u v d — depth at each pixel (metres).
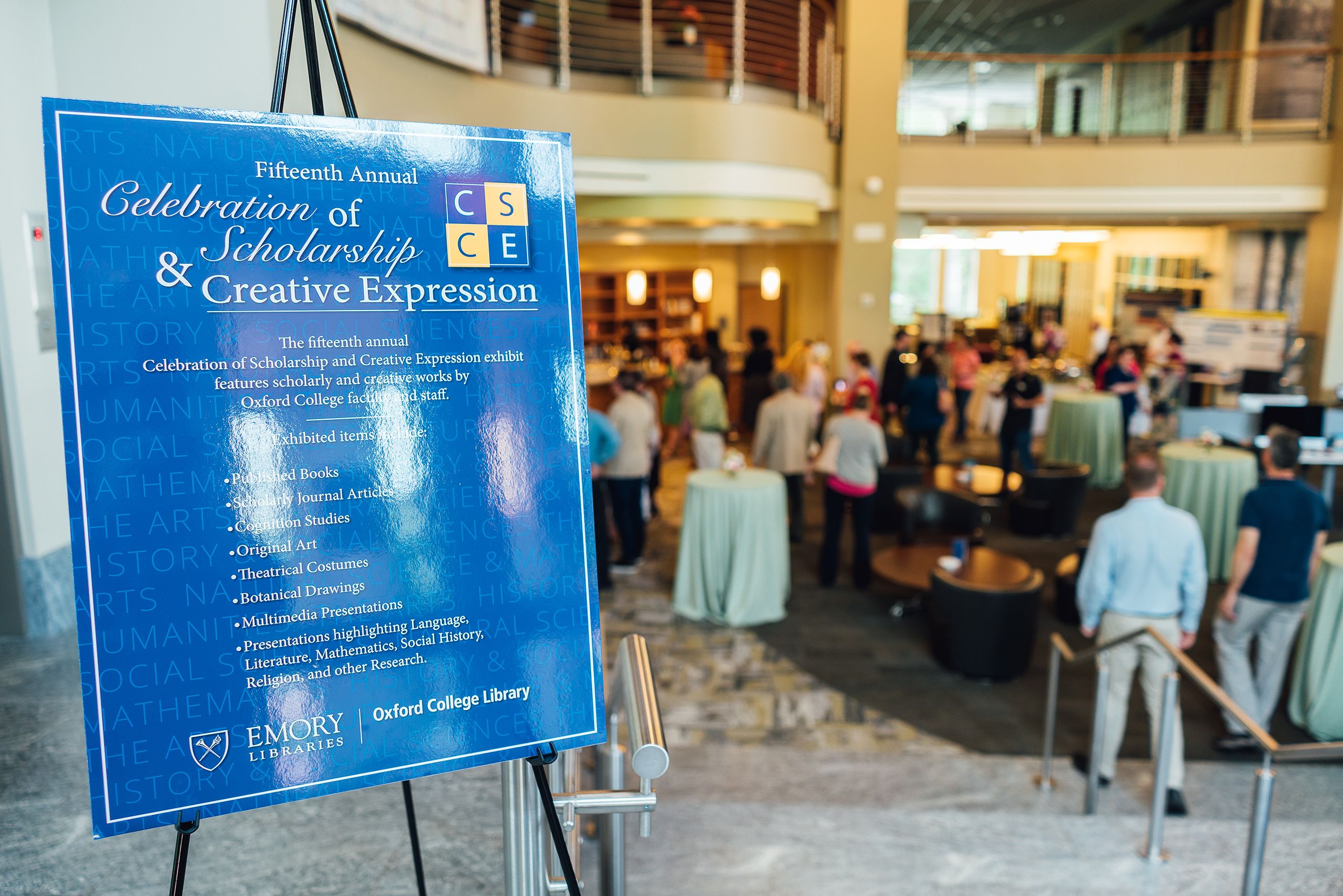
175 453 0.90
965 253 22.38
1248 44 13.47
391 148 0.97
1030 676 5.38
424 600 1.01
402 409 0.99
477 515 1.03
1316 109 13.16
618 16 8.38
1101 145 11.49
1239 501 7.17
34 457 3.56
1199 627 6.08
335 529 0.97
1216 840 3.26
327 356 0.96
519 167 1.03
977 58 11.34
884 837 3.17
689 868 2.94
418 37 5.20
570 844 1.27
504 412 1.03
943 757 4.20
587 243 11.74
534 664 1.06
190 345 0.90
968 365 12.21
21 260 3.47
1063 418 10.20
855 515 6.75
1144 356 14.01
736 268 14.61
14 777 2.56
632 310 13.70
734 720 4.84
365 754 1.00
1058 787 3.94
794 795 3.81
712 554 6.09
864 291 11.50
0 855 2.21
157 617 0.91
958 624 5.25
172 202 0.89
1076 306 18.91
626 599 6.63
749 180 8.48
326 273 0.95
